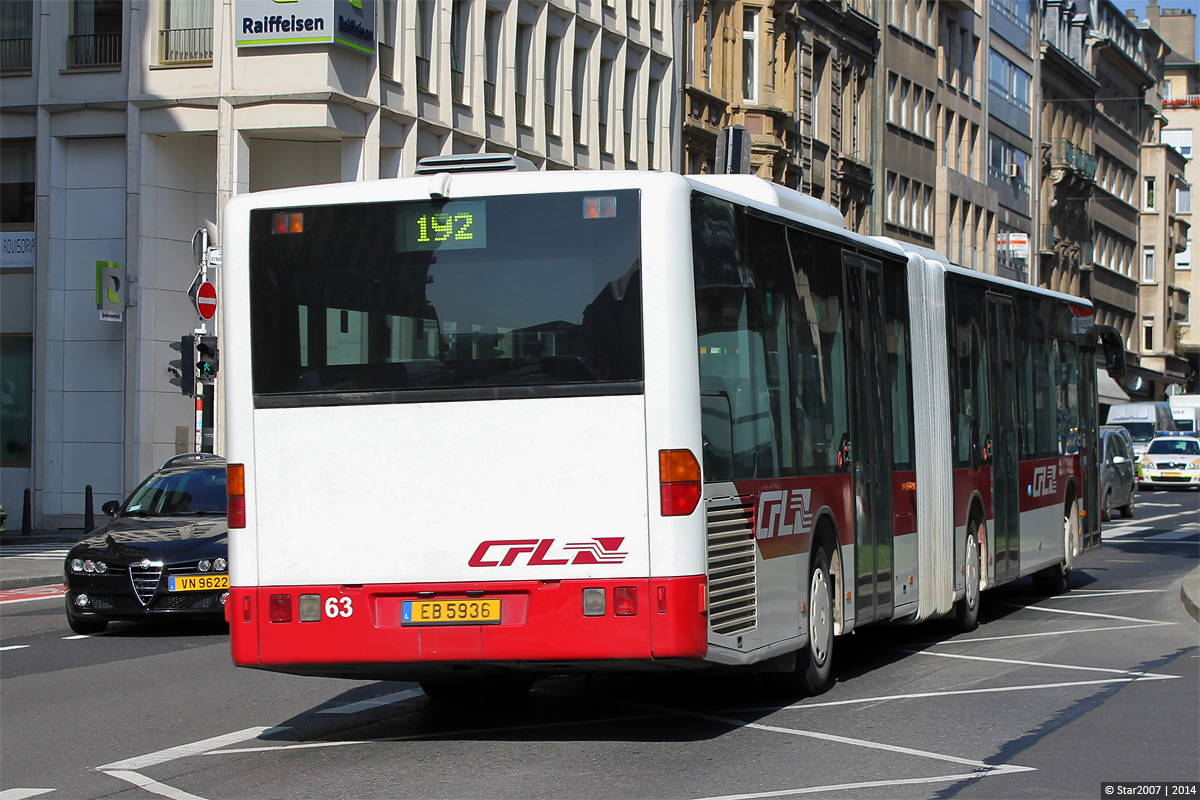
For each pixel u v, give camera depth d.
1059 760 9.45
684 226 9.61
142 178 38.66
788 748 9.86
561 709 11.66
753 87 57.81
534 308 9.66
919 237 74.19
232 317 10.09
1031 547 19.50
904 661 14.44
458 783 8.81
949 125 78.75
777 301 11.33
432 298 9.80
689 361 9.53
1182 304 132.75
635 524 9.45
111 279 38.62
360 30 36.94
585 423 9.54
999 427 18.25
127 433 38.69
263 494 9.96
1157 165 122.56
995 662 14.26
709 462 9.72
